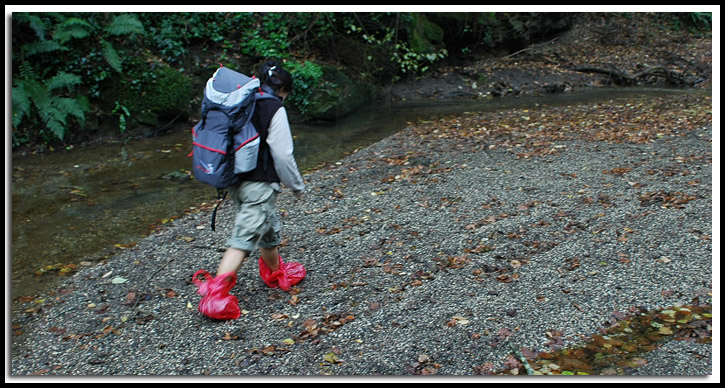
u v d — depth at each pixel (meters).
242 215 3.03
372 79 11.12
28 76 7.22
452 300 3.25
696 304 3.08
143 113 8.07
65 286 3.60
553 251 3.82
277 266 3.41
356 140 7.70
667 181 5.07
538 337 2.85
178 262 3.92
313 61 10.33
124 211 5.04
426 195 5.11
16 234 4.52
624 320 2.98
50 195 5.50
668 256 3.64
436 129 8.05
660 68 12.58
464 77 12.35
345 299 3.31
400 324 3.01
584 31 15.08
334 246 4.06
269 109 2.85
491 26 13.26
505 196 4.95
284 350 2.82
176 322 3.12
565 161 5.93
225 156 2.81
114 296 3.45
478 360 2.68
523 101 10.58
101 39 7.98
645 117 8.12
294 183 2.96
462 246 3.98
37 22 7.27
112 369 2.71
